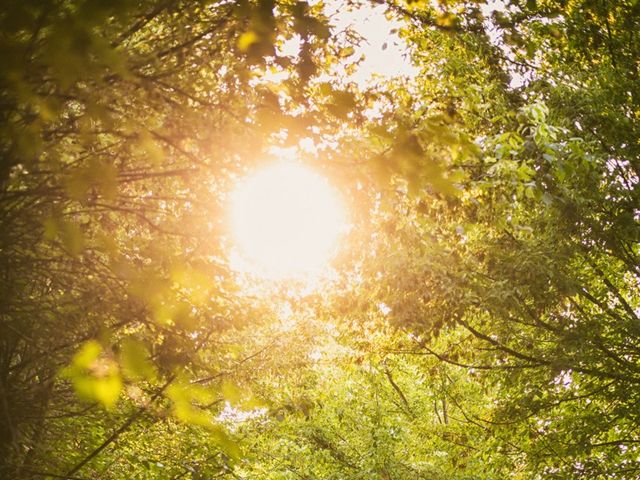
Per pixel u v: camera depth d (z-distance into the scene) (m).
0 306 4.71
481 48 12.89
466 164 6.58
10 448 5.35
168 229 5.28
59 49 2.69
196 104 4.99
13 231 4.47
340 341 14.95
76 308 4.71
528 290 12.88
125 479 10.19
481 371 15.17
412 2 5.88
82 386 2.97
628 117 13.83
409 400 24.67
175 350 4.93
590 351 13.55
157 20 4.85
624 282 15.82
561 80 13.69
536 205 12.47
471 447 18.09
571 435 14.81
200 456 10.16
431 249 11.80
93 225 5.16
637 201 13.18
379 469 21.81
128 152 4.61
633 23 13.30
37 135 3.13
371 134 4.18
